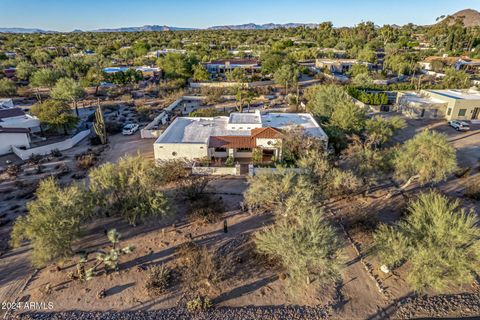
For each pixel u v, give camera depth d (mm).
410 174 26594
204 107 61594
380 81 80438
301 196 21766
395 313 17141
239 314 16875
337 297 17969
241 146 33781
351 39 155250
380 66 108000
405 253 18203
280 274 19172
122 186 22734
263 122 41500
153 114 55250
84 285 18500
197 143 33688
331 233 17906
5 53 120750
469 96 52062
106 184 22391
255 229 23625
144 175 22984
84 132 45094
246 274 19422
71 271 19531
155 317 16641
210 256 19547
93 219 23781
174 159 33938
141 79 80938
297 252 16656
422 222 18797
